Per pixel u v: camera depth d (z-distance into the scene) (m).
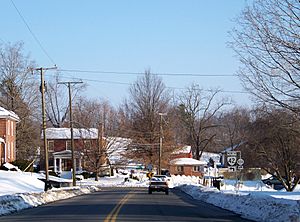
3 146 71.25
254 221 22.34
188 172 105.12
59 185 63.47
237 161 39.34
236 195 32.72
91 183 78.19
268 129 50.03
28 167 74.69
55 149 99.38
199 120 111.50
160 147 86.62
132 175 89.25
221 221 22.03
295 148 52.16
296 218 20.34
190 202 36.66
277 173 57.75
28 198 34.47
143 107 94.50
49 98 113.50
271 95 22.59
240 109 116.06
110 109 97.69
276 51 21.62
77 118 92.81
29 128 87.38
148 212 26.36
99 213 25.67
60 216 24.28
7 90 86.62
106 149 88.00
